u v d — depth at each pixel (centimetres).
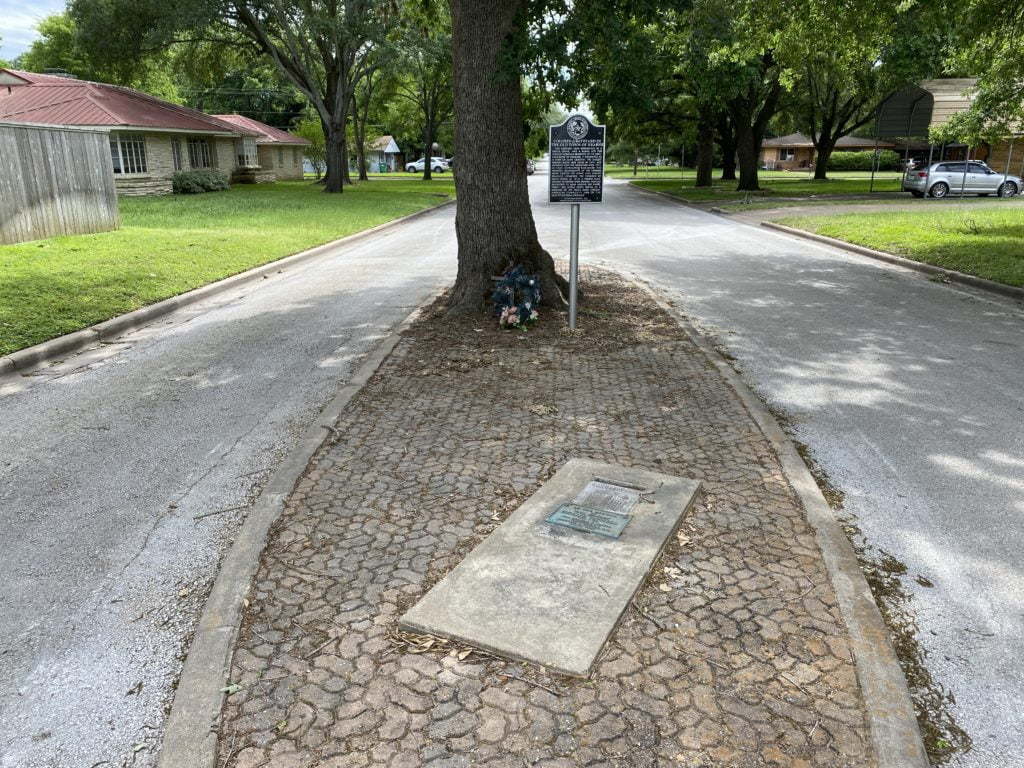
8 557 382
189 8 2870
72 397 637
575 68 826
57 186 1449
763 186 3897
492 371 671
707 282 1177
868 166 6894
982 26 1352
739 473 455
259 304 1030
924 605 336
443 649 293
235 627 309
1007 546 386
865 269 1309
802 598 325
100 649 310
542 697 266
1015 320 900
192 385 668
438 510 410
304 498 426
